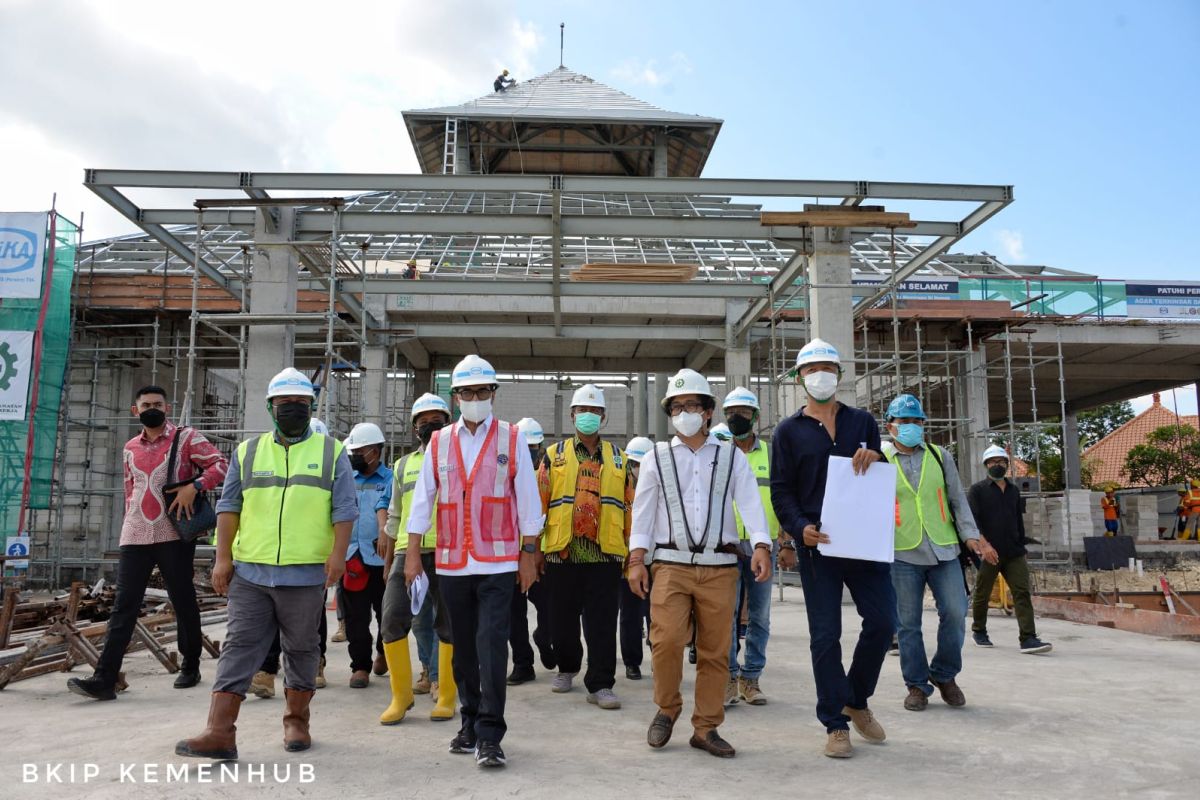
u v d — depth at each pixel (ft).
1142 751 13.85
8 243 48.62
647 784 12.00
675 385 14.21
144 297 55.47
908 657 17.28
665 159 122.72
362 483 20.66
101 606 30.17
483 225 41.60
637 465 23.70
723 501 14.17
